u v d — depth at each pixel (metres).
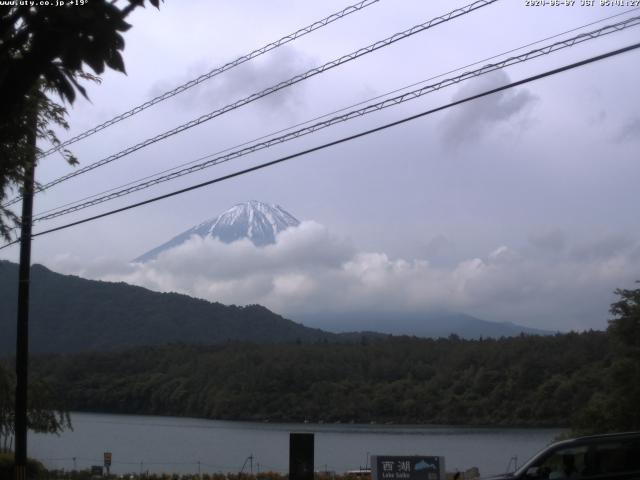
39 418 30.22
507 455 49.78
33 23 7.36
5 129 12.24
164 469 48.44
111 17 7.18
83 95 7.71
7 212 16.69
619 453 12.30
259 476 28.22
